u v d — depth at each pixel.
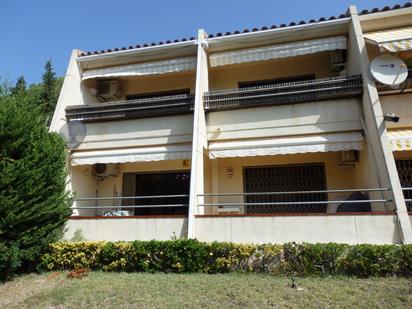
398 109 10.74
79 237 10.94
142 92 15.73
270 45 12.95
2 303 7.67
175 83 15.44
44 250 10.27
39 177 9.80
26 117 10.03
